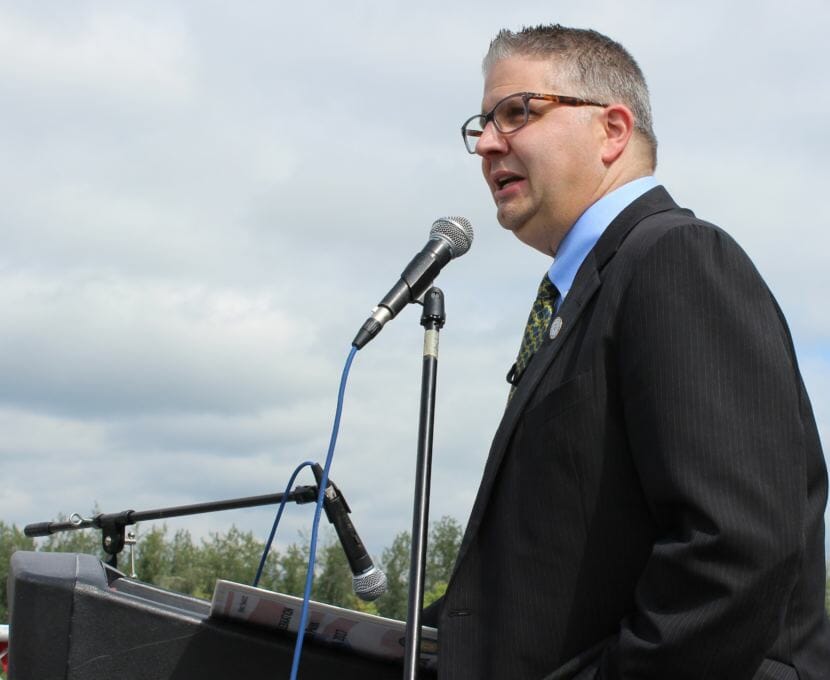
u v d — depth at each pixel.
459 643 2.47
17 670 2.56
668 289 2.36
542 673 2.37
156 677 2.59
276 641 2.65
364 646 2.64
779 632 2.17
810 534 2.40
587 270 2.64
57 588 2.59
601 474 2.40
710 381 2.25
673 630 2.14
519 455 2.50
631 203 2.72
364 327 2.95
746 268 2.36
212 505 3.88
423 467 2.72
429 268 3.02
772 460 2.20
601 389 2.43
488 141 2.93
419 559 2.61
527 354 2.79
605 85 2.89
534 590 2.40
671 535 2.26
